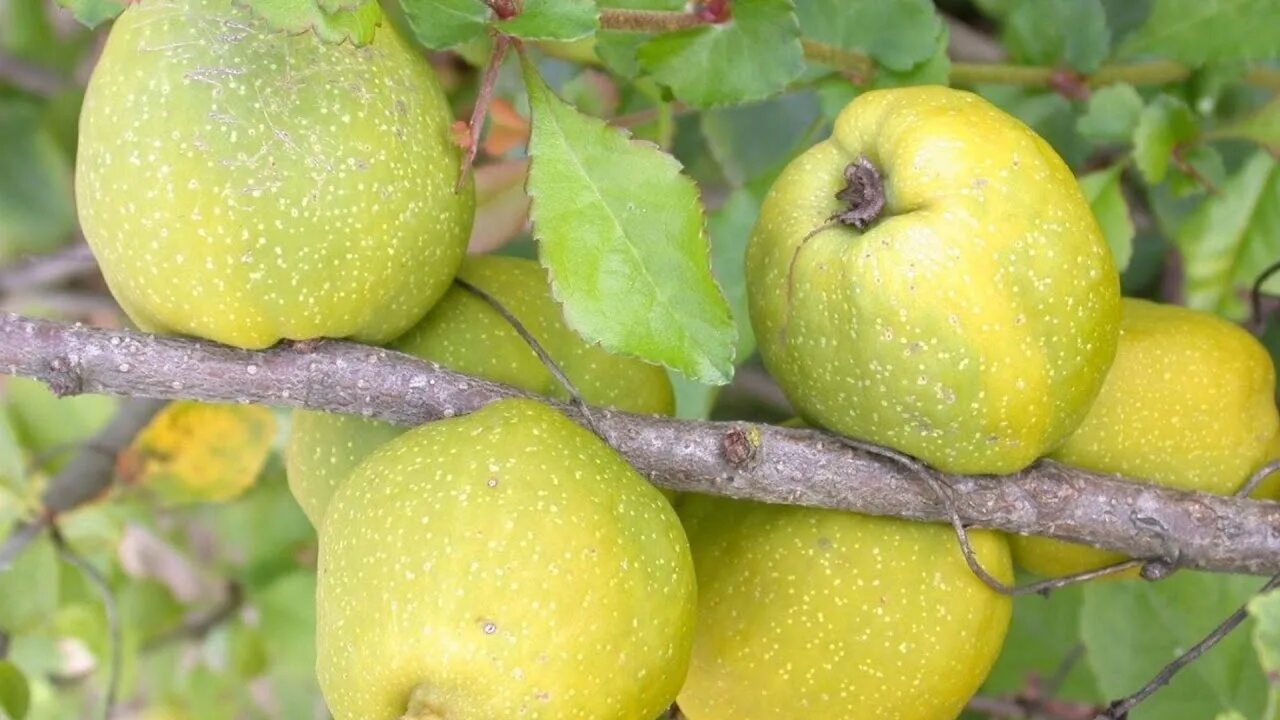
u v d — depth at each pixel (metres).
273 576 0.57
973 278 0.36
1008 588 0.39
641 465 0.38
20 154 0.61
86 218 0.37
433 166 0.38
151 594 0.56
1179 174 0.44
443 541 0.35
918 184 0.37
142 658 0.57
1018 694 0.54
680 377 0.45
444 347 0.39
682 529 0.37
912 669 0.39
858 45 0.43
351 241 0.37
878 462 0.38
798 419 0.41
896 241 0.36
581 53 0.45
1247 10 0.44
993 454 0.38
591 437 0.37
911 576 0.39
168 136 0.36
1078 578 0.39
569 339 0.40
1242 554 0.39
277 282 0.37
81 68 0.60
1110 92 0.44
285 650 0.57
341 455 0.39
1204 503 0.39
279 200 0.37
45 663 0.54
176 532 0.56
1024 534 0.39
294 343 0.38
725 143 0.50
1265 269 0.45
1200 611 0.47
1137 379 0.40
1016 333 0.37
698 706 0.40
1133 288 0.52
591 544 0.36
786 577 0.39
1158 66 0.45
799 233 0.38
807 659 0.39
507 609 0.35
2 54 0.60
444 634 0.35
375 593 0.35
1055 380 0.37
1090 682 0.53
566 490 0.36
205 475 0.51
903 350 0.37
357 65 0.37
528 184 0.37
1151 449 0.40
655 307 0.37
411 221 0.38
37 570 0.51
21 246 0.61
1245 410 0.40
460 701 0.35
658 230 0.37
